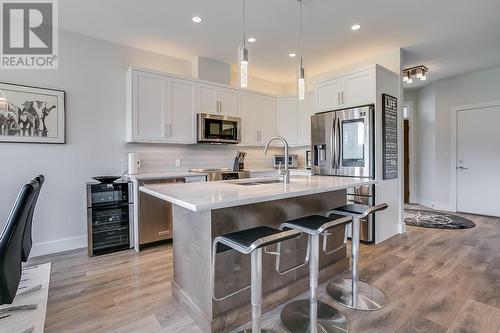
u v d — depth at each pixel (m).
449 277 2.43
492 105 4.66
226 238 1.48
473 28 3.19
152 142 3.54
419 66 4.42
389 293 2.16
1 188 2.84
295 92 5.35
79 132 3.28
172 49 3.77
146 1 2.62
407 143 6.14
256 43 3.59
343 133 3.54
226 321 1.74
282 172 2.35
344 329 1.73
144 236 3.21
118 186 3.15
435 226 4.14
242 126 4.43
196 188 1.96
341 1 2.63
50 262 2.81
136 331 1.72
